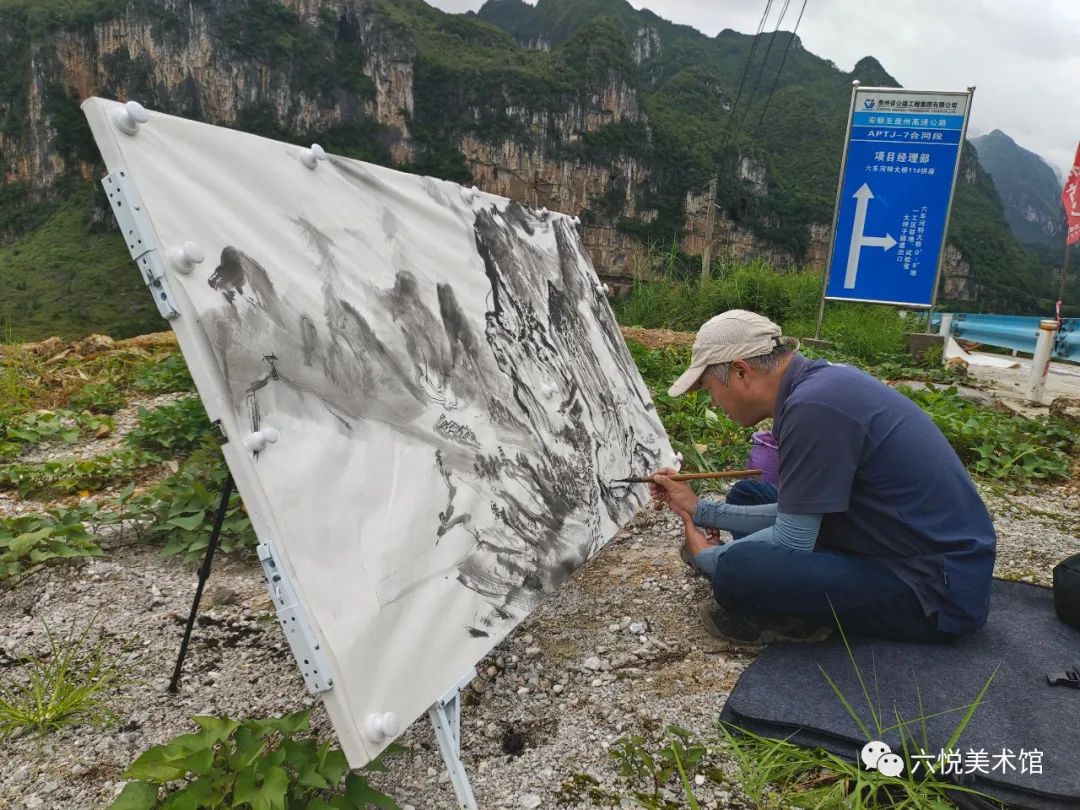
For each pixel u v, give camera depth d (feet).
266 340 5.22
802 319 41.16
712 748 6.73
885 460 7.13
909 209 28.55
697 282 49.19
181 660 7.40
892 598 7.39
